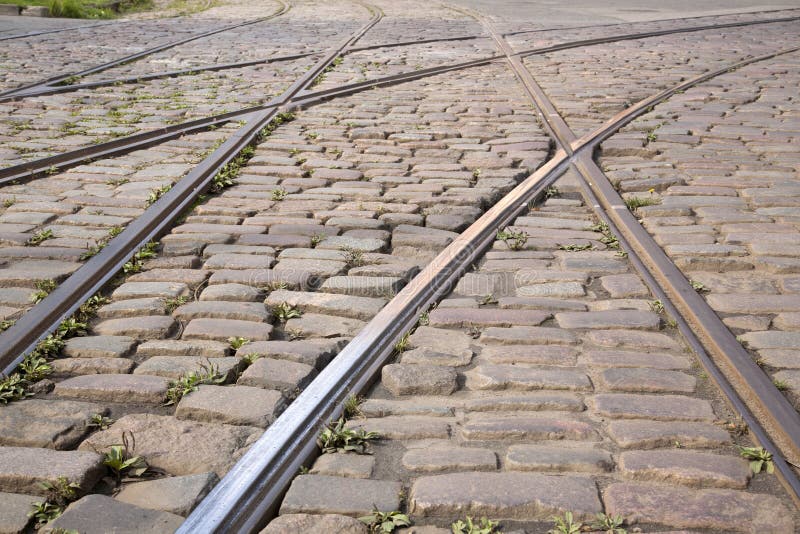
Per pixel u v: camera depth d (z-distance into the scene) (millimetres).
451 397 3322
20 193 6059
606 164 7047
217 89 10484
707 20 19969
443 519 2604
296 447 2904
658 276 4555
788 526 2525
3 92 9938
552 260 4832
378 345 3680
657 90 10461
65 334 3801
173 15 22156
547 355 3623
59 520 2539
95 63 12500
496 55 13766
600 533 2506
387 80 11125
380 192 6207
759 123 8461
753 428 2980
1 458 2814
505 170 6766
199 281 4500
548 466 2816
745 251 4879
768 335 3785
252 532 2525
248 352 3641
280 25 18828
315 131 8242
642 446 2939
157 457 2893
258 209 5801
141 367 3494
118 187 6242
